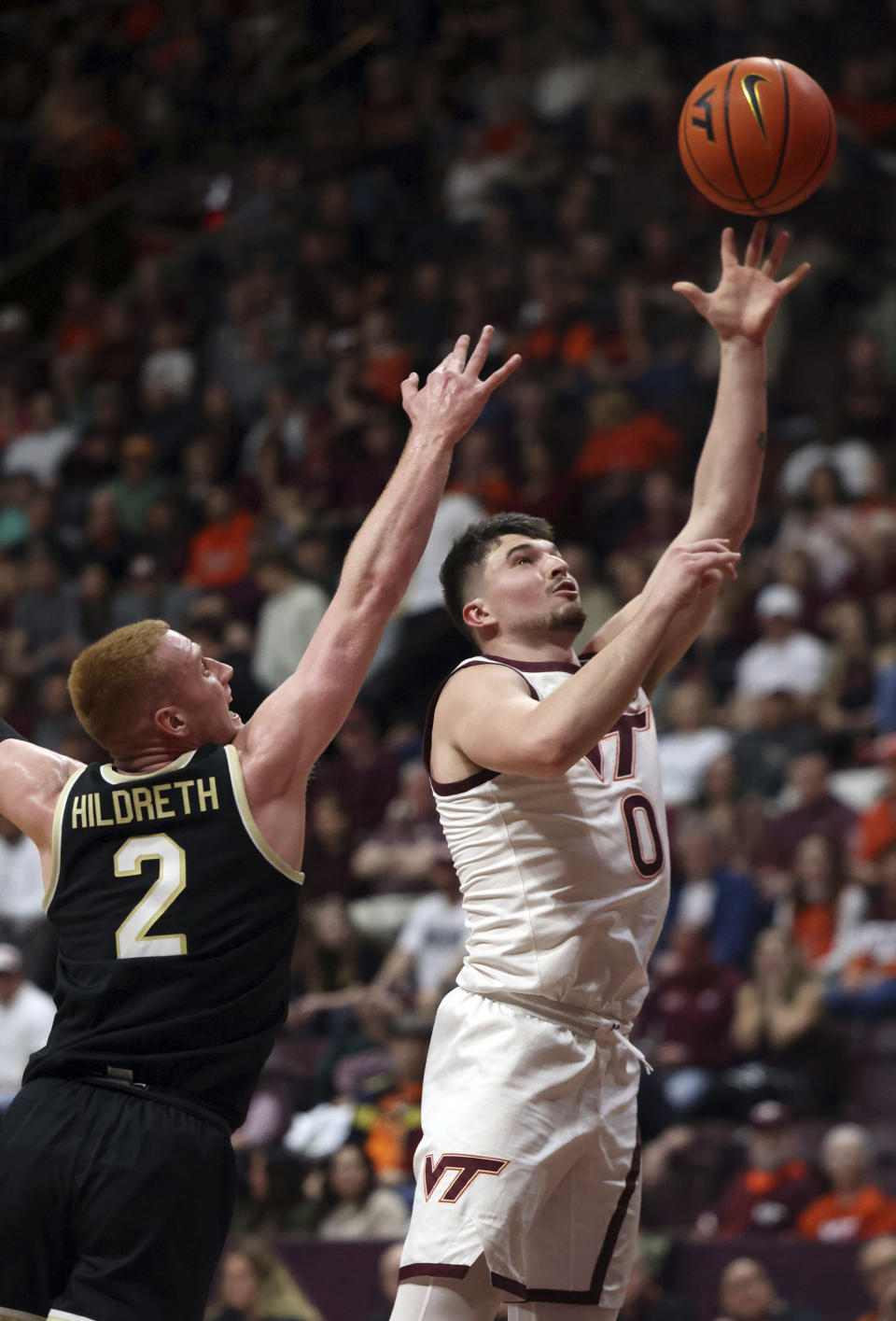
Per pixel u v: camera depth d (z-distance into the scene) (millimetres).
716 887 13180
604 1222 4867
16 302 26609
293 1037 13359
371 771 16109
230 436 21906
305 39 26781
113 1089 4172
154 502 21078
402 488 4605
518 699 4645
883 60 21812
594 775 4895
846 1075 12297
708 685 15742
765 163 5512
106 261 26672
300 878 4410
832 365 19219
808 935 13117
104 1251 4039
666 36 22922
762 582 16750
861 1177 10812
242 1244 10492
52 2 29359
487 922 4898
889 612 15711
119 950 4285
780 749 14797
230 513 20219
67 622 19578
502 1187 4605
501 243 21438
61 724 17922
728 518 5438
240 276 24328
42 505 21047
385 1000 12828
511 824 4855
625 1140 4891
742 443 5504
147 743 4508
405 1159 11469
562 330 20078
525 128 22844
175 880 4312
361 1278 10578
